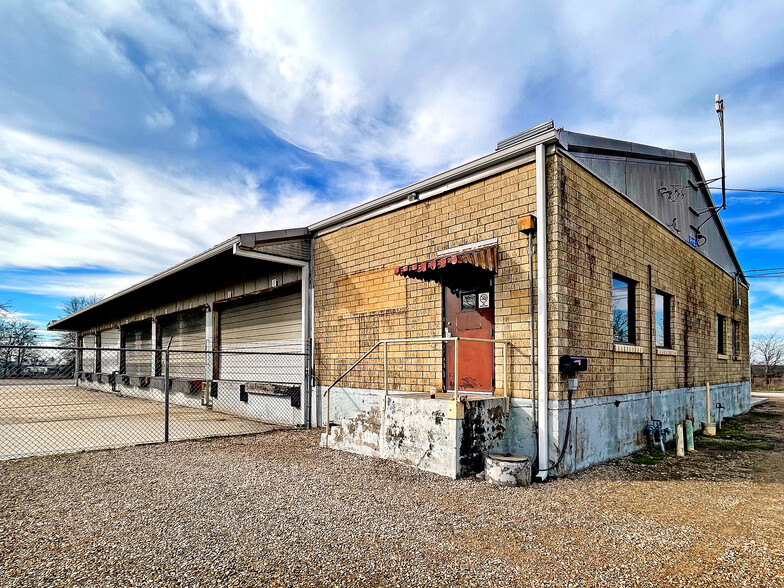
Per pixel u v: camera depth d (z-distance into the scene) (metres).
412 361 7.82
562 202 6.15
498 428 6.10
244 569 3.23
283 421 10.64
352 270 9.13
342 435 7.26
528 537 3.86
